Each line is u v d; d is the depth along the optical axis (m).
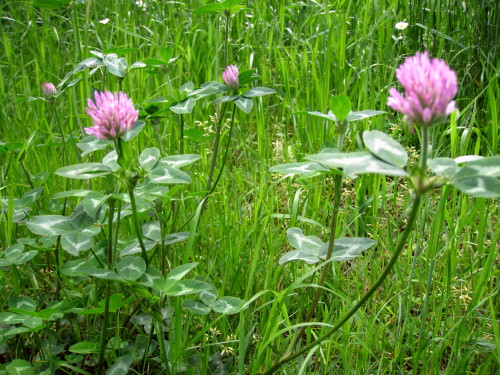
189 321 0.38
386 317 0.44
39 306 0.44
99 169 0.32
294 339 0.36
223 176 0.60
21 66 0.81
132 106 0.30
